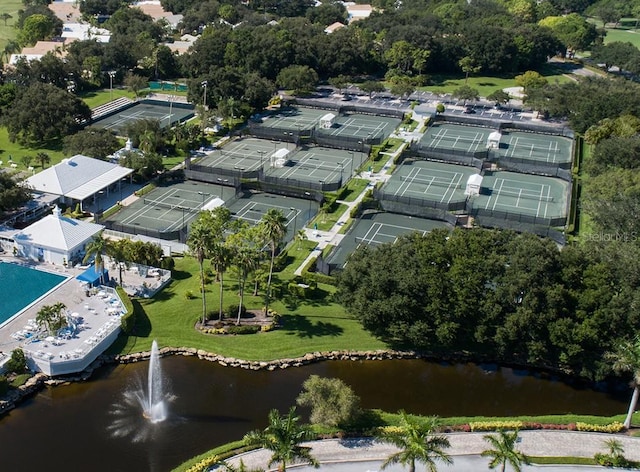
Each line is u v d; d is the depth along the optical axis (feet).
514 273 289.12
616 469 236.43
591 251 306.55
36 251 364.17
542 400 287.89
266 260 370.32
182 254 384.47
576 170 533.96
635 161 467.52
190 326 316.19
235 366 294.87
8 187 397.19
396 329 294.87
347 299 309.83
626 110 603.67
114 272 356.18
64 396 271.49
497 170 552.41
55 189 427.33
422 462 224.74
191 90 647.97
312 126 646.33
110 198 456.04
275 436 213.46
